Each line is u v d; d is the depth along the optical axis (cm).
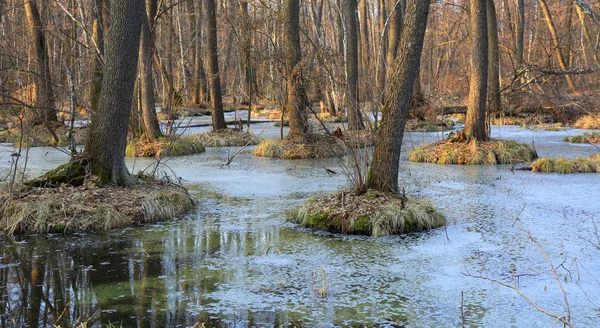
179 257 750
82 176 988
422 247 792
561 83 2714
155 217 949
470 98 1727
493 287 639
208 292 626
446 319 552
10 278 671
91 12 1814
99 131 996
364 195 920
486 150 1661
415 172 1473
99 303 595
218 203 1091
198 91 3628
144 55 1836
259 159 1762
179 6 3969
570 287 635
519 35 3319
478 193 1177
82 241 823
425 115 2742
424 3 876
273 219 955
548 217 962
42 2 2294
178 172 1480
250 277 673
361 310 575
